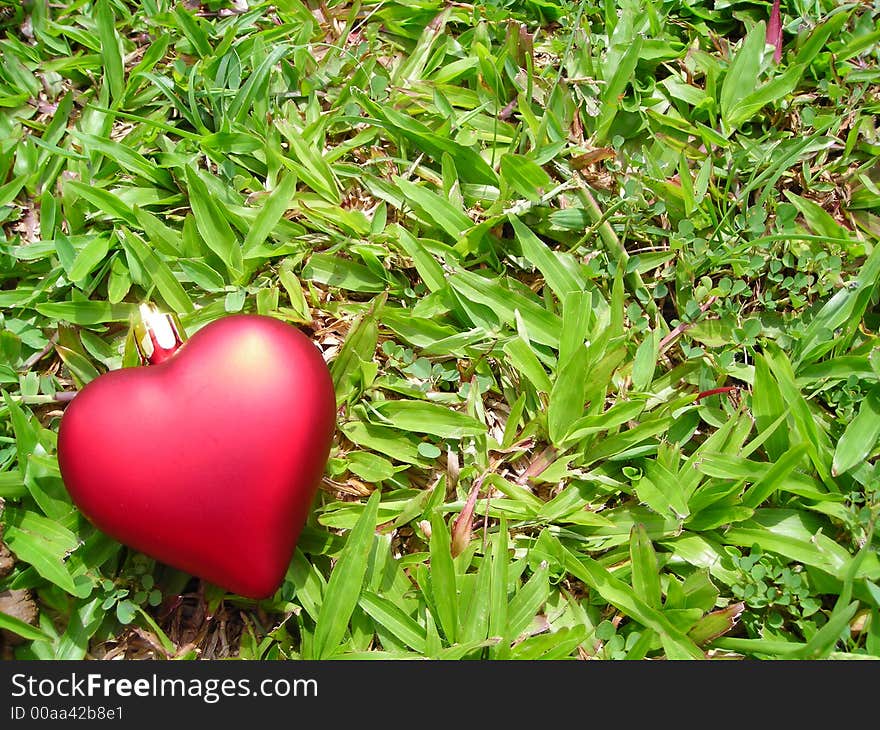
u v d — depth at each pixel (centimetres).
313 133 46
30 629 40
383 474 43
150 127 46
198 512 38
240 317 39
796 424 43
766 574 42
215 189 46
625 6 48
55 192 46
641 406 43
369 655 41
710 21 49
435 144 46
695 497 43
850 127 48
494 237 46
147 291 45
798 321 45
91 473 38
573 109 47
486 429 43
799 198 46
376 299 43
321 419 39
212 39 48
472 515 42
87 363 44
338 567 41
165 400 38
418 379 44
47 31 48
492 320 45
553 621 42
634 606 41
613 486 43
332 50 48
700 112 48
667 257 45
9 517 42
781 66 48
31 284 45
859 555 40
